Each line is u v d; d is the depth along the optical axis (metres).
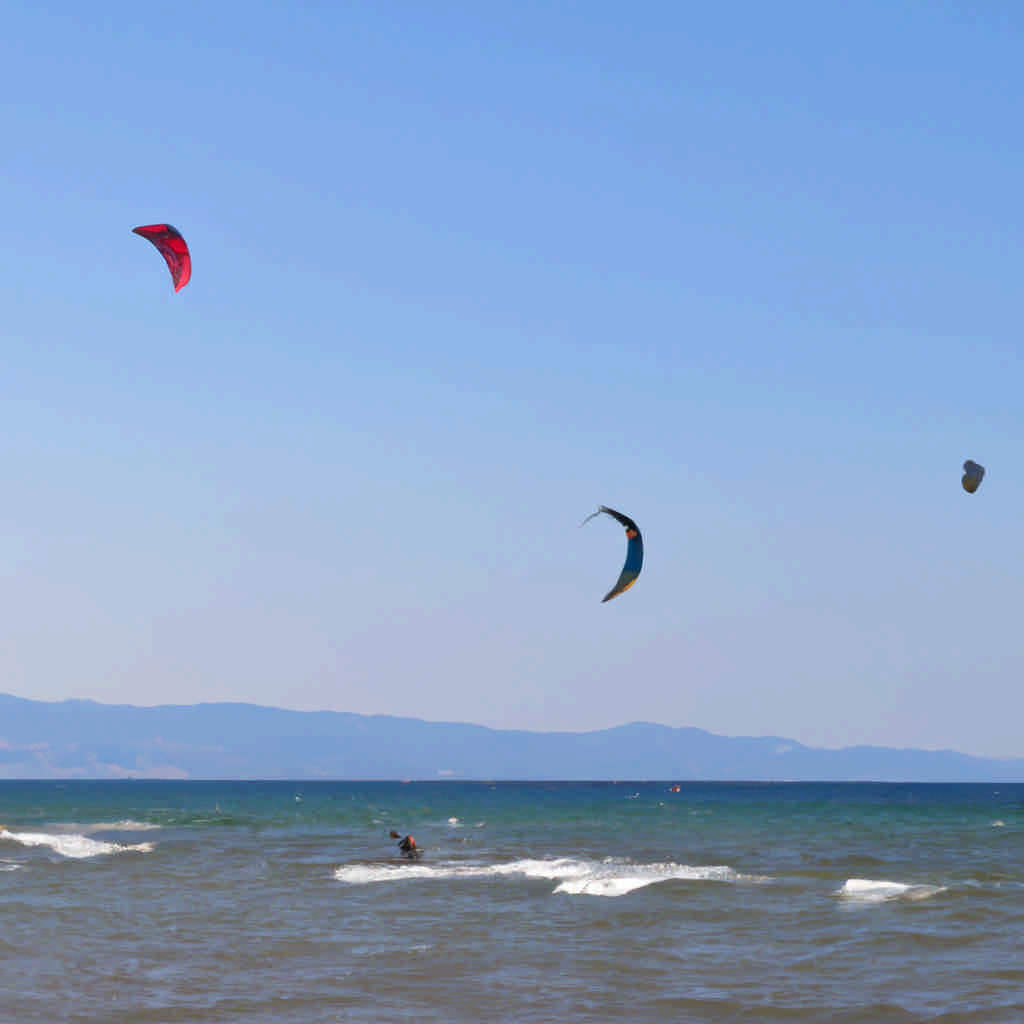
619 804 158.50
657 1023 19.70
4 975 23.16
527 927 29.36
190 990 22.00
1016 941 27.30
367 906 33.31
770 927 29.33
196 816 104.19
